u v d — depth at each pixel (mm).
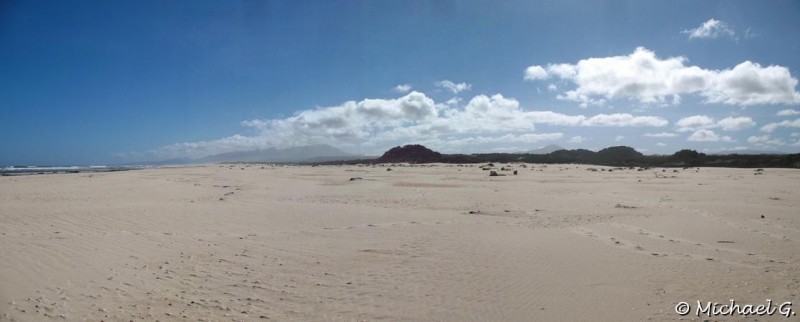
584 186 32656
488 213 19047
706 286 8805
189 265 10414
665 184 33500
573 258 11047
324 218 17438
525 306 7824
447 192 28344
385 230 14938
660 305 7809
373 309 7742
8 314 7207
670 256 11234
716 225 15594
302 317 7375
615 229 15047
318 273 9898
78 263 10289
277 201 23312
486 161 99500
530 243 12828
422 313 7551
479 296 8352
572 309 7648
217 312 7543
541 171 55031
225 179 41781
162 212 18312
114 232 14031
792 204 21000
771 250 11859
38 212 18109
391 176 45938
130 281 9109
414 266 10430
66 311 7445
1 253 10977
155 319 7184
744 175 44000
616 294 8383
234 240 13250
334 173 53625
